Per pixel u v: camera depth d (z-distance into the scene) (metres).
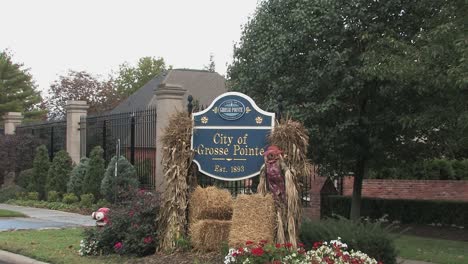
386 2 13.20
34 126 26.89
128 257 9.30
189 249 9.02
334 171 15.80
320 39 13.69
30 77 49.69
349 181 21.00
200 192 9.24
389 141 14.59
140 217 9.64
